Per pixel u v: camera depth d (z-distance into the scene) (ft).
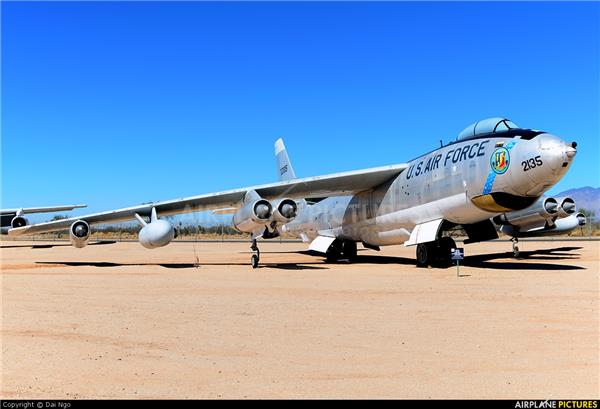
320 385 13.79
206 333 20.40
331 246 69.00
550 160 38.81
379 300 28.40
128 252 95.55
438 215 49.78
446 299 28.32
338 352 17.10
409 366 15.38
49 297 31.40
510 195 42.86
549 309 24.57
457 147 47.75
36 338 19.92
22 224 115.24
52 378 14.76
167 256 80.43
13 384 14.28
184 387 13.80
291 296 30.68
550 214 57.72
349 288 34.17
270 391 13.37
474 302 27.07
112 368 15.69
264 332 20.40
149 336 20.02
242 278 42.22
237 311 25.49
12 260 71.36
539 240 117.50
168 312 25.45
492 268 47.29
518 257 62.03
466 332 19.81
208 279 41.70
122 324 22.53
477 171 44.45
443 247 51.42
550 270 44.27
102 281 40.75
